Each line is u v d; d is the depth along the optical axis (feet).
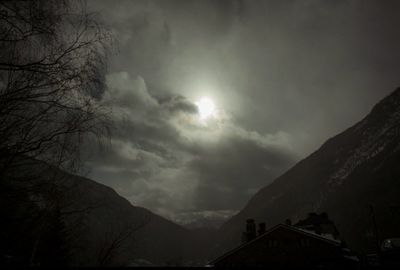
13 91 18.34
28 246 18.39
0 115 17.76
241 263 93.81
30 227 18.12
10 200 17.04
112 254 31.68
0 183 16.78
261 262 92.17
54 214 20.27
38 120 18.94
